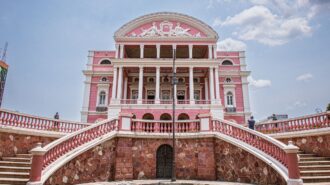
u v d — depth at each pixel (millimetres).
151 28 33219
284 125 14211
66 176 10156
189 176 12914
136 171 12945
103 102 33844
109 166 12320
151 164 13219
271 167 9750
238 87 34906
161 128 14000
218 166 12672
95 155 11773
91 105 33594
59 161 9992
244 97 34156
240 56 36406
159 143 13594
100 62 36125
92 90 34375
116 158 12625
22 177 9461
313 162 10672
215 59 30312
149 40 32188
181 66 30578
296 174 8523
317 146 11844
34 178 8469
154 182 11648
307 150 12312
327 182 9055
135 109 27953
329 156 11211
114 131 12961
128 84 34438
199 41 32375
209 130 13219
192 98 29375
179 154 13406
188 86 34031
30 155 11711
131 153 13016
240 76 35344
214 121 13445
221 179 12359
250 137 11508
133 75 34656
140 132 13562
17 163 10547
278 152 9805
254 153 10727
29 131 12562
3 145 11258
